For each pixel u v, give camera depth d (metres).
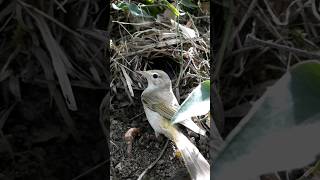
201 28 0.65
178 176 0.54
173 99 0.55
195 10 0.65
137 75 0.60
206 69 0.61
